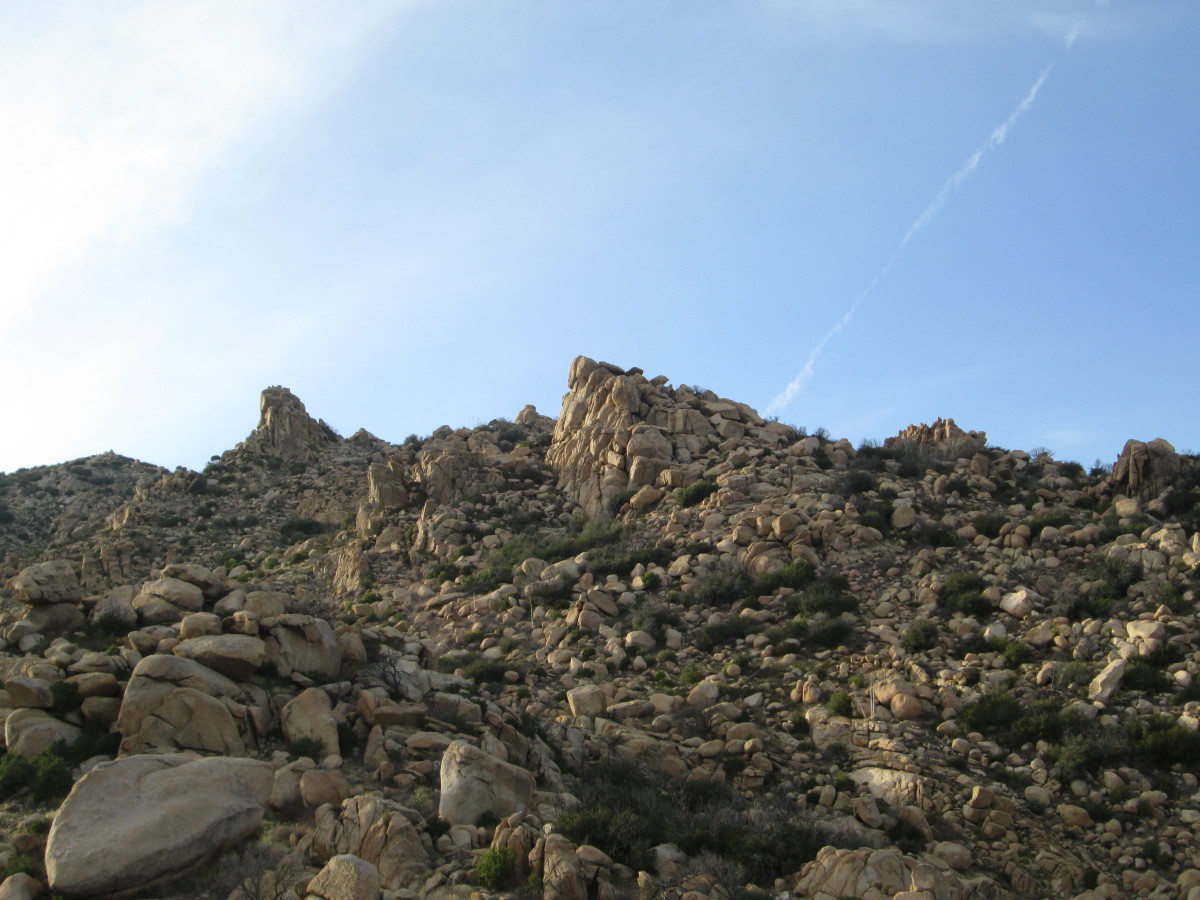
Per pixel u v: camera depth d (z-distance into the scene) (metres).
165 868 18.75
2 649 26.30
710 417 61.69
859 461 54.34
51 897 17.89
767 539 44.50
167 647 25.81
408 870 19.52
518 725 28.62
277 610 28.62
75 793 19.47
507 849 19.94
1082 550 40.25
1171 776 26.83
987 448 56.50
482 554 52.47
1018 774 27.75
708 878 20.80
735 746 30.06
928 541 43.56
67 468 100.12
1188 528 40.41
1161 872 23.72
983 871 23.94
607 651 38.44
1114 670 30.34
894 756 28.48
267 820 21.31
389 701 26.53
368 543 57.03
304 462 81.12
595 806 23.45
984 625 36.09
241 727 23.95
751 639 37.44
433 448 73.75
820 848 23.06
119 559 61.09
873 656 34.97
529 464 63.84
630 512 52.72
